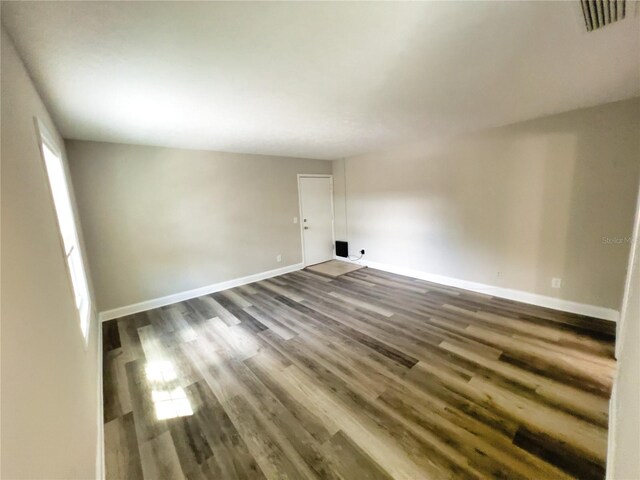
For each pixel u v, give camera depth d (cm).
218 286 428
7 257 70
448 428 160
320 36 132
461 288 388
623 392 132
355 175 523
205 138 328
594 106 259
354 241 550
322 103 225
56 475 81
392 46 143
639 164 244
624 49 151
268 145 389
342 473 137
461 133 356
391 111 253
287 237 512
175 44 133
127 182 339
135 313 349
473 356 227
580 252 284
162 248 370
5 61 104
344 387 199
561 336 250
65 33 118
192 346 264
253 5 107
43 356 86
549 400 176
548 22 125
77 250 234
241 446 155
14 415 59
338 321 305
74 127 254
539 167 300
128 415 180
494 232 345
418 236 434
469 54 154
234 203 437
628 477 92
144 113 228
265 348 256
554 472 132
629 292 171
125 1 101
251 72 166
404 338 262
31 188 111
